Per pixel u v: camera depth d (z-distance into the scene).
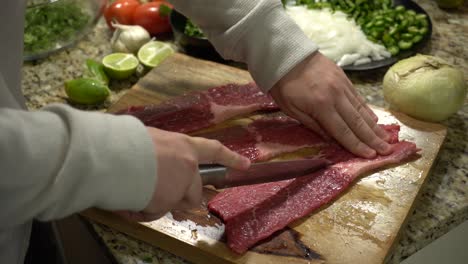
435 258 0.92
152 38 1.14
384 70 1.07
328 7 1.16
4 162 0.61
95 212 0.83
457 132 0.96
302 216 0.82
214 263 0.80
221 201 0.84
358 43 1.07
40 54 1.09
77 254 1.00
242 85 0.99
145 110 0.96
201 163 0.79
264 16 0.88
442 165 0.92
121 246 0.83
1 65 0.76
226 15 0.89
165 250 0.83
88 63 1.05
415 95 0.93
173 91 1.00
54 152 0.65
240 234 0.80
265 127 0.94
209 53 1.08
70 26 1.09
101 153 0.67
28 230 0.80
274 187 0.85
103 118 0.69
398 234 0.82
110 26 1.17
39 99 1.03
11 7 0.75
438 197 0.88
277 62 0.88
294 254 0.79
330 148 0.91
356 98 0.89
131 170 0.69
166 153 0.72
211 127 0.95
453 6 1.20
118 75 1.05
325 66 0.88
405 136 0.92
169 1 0.93
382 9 1.14
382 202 0.84
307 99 0.87
